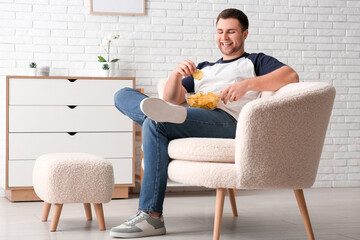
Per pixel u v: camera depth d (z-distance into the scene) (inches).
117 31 165.5
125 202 140.7
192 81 105.4
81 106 146.1
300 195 83.7
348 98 179.5
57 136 144.5
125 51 165.8
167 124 84.7
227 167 76.7
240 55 104.9
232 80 100.3
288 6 175.5
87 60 163.5
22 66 159.0
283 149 76.5
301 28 176.4
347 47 179.5
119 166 148.3
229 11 103.3
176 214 118.6
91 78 146.5
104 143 147.4
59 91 144.6
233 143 79.8
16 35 158.4
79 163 94.6
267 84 91.0
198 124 87.4
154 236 89.1
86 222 106.1
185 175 79.5
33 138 143.0
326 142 178.1
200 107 91.4
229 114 93.4
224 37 102.8
